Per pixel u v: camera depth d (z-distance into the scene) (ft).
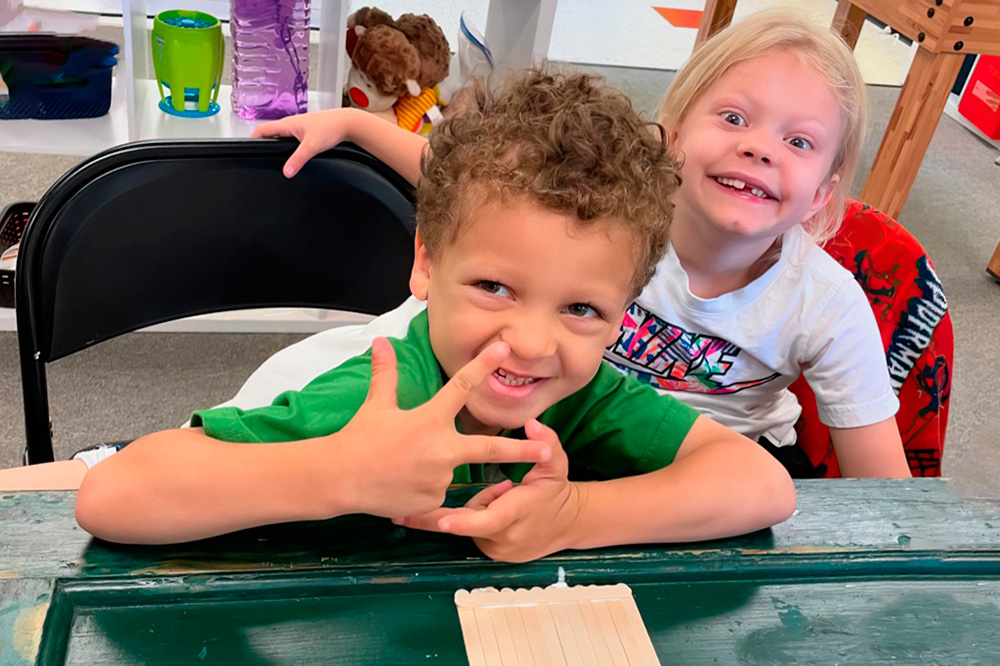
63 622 1.66
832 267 4.02
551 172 2.11
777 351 4.06
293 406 2.17
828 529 2.21
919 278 4.09
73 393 6.33
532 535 1.97
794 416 4.42
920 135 7.51
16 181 8.09
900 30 7.54
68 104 6.55
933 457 4.33
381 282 3.75
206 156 3.22
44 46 6.35
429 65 7.45
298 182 3.41
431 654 1.72
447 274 2.27
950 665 1.87
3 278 6.27
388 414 1.94
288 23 6.63
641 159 2.35
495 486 2.10
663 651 1.81
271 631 1.71
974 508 2.32
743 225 3.75
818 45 3.78
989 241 9.99
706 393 4.18
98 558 1.79
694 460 2.38
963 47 7.06
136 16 6.38
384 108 7.33
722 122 3.83
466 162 2.24
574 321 2.22
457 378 1.95
